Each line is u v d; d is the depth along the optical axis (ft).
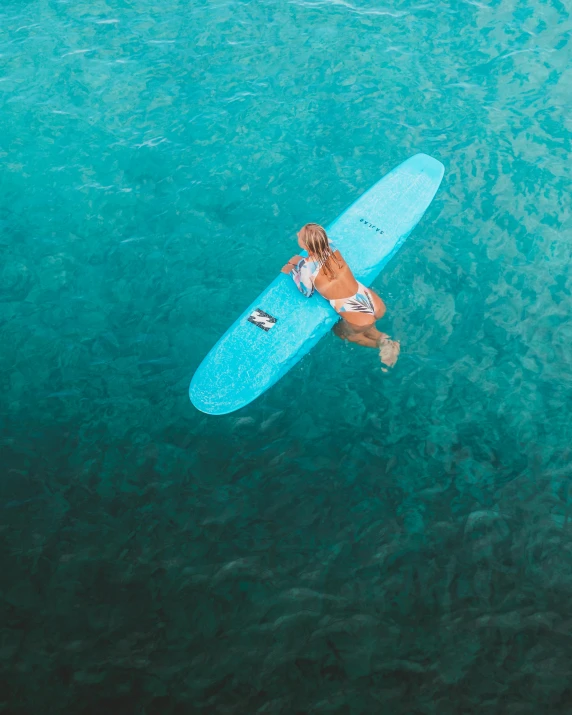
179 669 17.25
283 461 21.13
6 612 18.34
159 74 33.12
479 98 31.09
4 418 22.48
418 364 23.12
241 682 17.01
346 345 23.61
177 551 19.30
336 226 26.58
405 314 24.45
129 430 22.03
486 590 18.22
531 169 28.37
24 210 28.35
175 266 26.37
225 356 23.30
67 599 18.52
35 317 25.04
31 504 20.43
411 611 17.97
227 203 28.22
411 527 19.53
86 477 20.97
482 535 19.24
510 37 33.45
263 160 29.58
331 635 17.66
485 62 32.48
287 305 24.22
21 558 19.33
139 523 19.90
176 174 29.30
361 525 19.65
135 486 20.71
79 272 26.35
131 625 18.01
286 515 19.95
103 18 36.06
